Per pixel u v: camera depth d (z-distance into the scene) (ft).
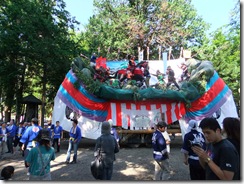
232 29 69.82
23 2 72.18
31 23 69.26
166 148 21.72
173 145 55.21
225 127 11.11
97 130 48.60
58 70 76.89
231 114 50.16
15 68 72.84
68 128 48.29
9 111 80.59
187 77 55.93
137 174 28.19
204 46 105.91
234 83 87.81
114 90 48.29
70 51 75.51
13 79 75.61
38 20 70.03
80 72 48.49
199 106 49.73
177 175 27.55
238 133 10.78
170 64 66.44
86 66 51.80
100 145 19.07
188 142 17.33
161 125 22.09
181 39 110.42
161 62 66.64
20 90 78.79
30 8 70.79
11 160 36.50
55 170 30.09
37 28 71.05
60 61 73.56
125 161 35.86
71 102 48.52
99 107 49.08
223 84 51.70
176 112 49.08
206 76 50.06
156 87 53.47
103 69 54.13
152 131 48.96
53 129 47.24
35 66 78.54
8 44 68.49
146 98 48.03
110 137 19.44
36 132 26.08
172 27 108.27
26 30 68.03
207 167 10.25
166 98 48.24
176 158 38.52
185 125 49.11
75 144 34.63
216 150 9.87
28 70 80.12
